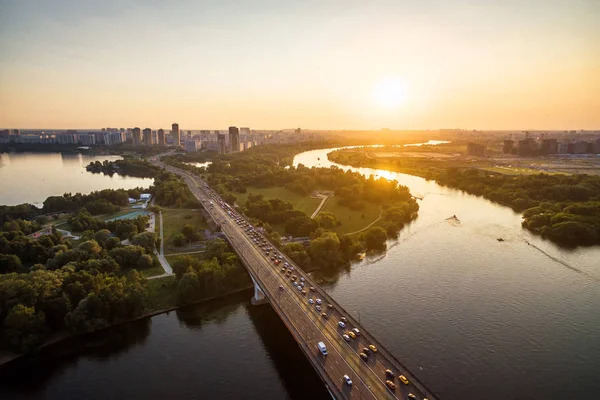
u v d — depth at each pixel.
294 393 187.75
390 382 152.38
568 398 182.38
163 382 196.12
